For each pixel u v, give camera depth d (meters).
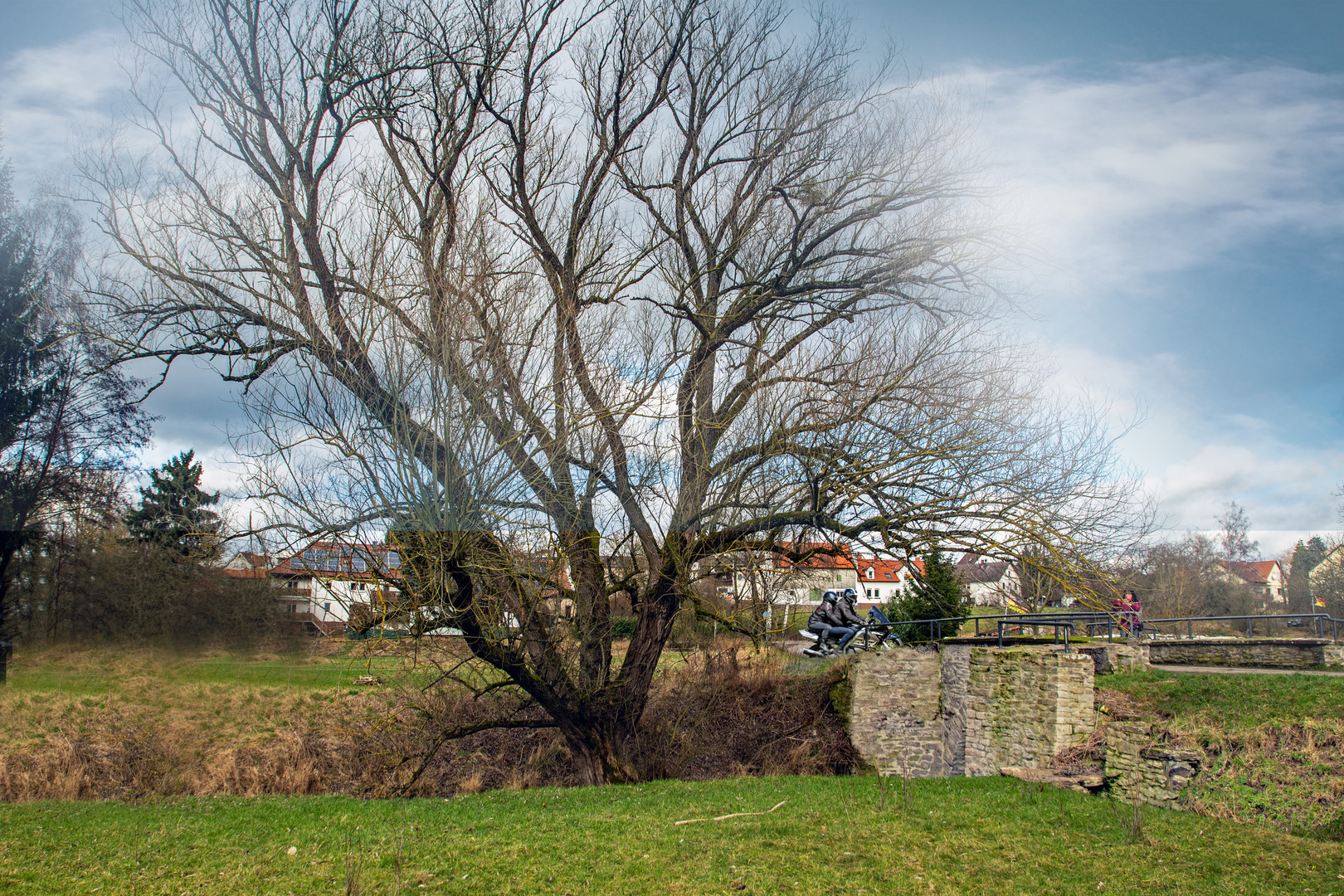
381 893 7.82
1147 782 11.23
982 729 17.75
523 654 15.42
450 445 12.80
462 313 13.79
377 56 15.73
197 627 21.64
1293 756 10.48
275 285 14.63
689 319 16.64
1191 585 43.44
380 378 13.20
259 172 15.06
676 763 19.30
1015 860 8.50
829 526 15.16
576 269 17.19
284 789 17.86
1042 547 14.28
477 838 9.90
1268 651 17.36
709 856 8.89
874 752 20.39
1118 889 7.55
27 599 22.48
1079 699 14.95
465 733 17.05
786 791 13.03
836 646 16.73
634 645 16.88
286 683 21.86
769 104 18.17
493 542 13.80
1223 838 9.02
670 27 18.16
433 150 16.06
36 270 21.80
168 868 8.76
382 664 20.83
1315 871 7.86
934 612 25.53
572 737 16.70
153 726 19.64
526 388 14.41
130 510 23.83
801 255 17.12
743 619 17.56
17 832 10.54
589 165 17.47
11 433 22.69
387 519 12.86
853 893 7.67
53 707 20.06
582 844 9.53
